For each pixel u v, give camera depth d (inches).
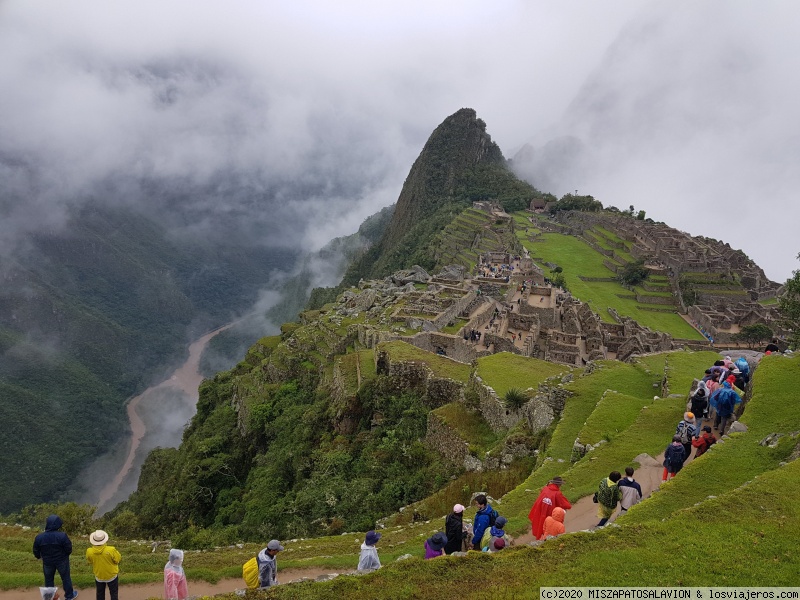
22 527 981.2
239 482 2169.0
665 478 720.3
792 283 1969.7
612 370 1355.8
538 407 1147.9
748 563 470.3
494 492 954.1
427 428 1369.3
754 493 576.1
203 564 789.2
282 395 2369.6
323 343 2618.1
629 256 5684.1
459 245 5649.6
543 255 5693.9
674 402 1044.5
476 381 1362.0
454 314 2514.8
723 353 1234.6
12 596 653.3
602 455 863.7
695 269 4960.6
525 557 507.2
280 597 483.5
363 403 1642.5
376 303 2952.8
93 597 665.0
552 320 3004.4
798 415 760.3
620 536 527.2
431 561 510.0
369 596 471.2
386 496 1184.8
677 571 466.3
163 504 2129.7
